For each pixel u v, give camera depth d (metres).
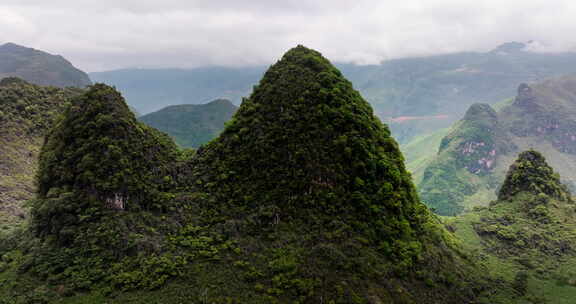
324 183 72.31
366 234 68.88
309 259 62.56
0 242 69.12
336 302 57.12
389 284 63.53
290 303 55.88
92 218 63.50
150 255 61.56
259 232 68.12
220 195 75.62
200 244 65.19
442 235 96.62
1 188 90.50
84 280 57.41
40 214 64.88
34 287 56.88
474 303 73.62
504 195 142.50
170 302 54.38
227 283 58.25
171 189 76.25
